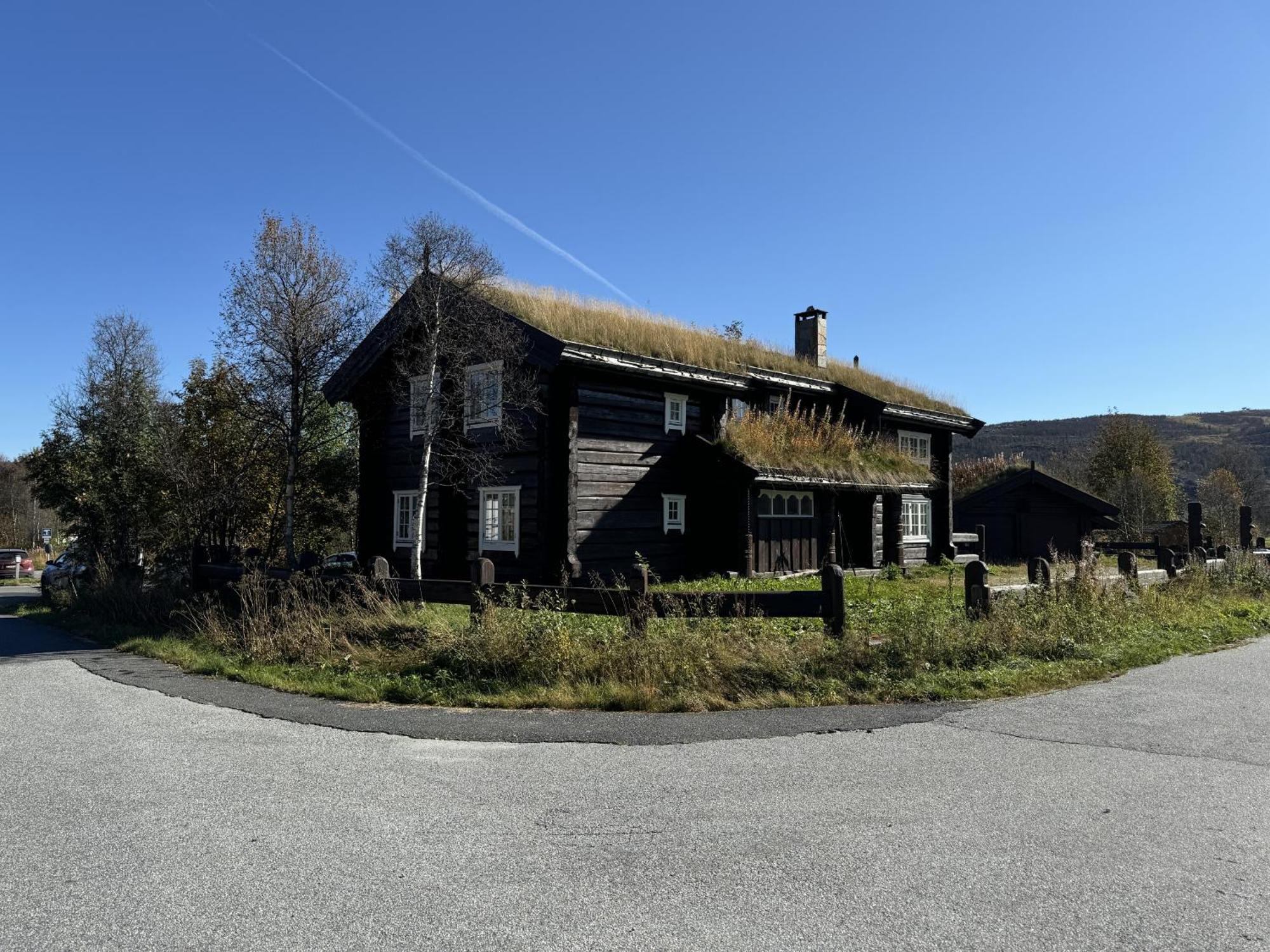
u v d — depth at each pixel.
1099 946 3.42
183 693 8.82
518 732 6.90
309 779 5.73
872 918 3.67
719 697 7.84
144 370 22.22
